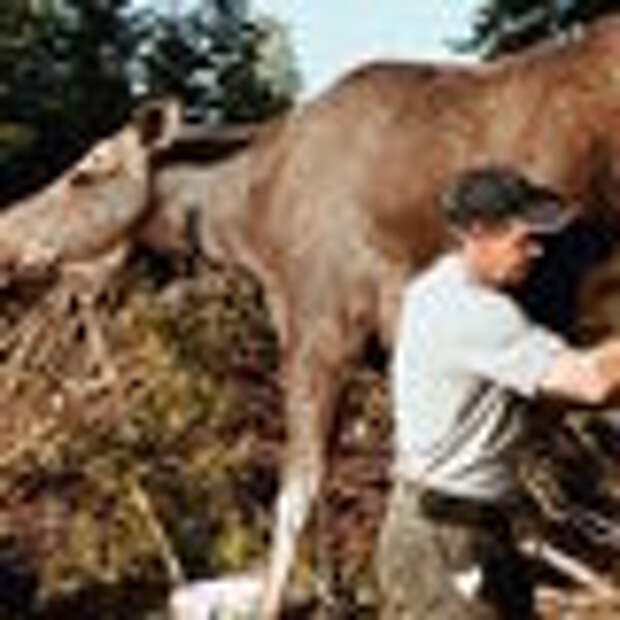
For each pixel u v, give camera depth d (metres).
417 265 9.41
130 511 10.59
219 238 10.14
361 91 9.64
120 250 10.38
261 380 11.21
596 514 10.23
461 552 5.37
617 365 5.14
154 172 10.21
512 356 5.20
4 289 10.87
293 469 9.62
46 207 10.38
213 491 10.77
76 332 11.47
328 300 9.62
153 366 11.20
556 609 9.84
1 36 20.44
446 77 9.53
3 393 11.32
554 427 9.64
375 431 10.62
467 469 5.33
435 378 5.30
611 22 9.22
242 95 23.14
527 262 5.31
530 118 9.17
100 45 21.39
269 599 9.37
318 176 9.65
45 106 20.33
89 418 11.01
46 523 10.68
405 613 5.49
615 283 8.91
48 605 10.32
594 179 9.02
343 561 10.14
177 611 9.38
